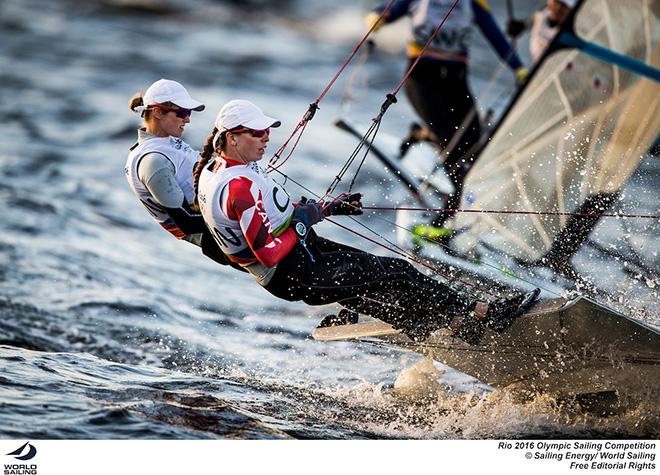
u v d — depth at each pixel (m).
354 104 54.62
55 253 27.44
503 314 17.00
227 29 76.50
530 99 21.69
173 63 63.53
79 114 48.62
